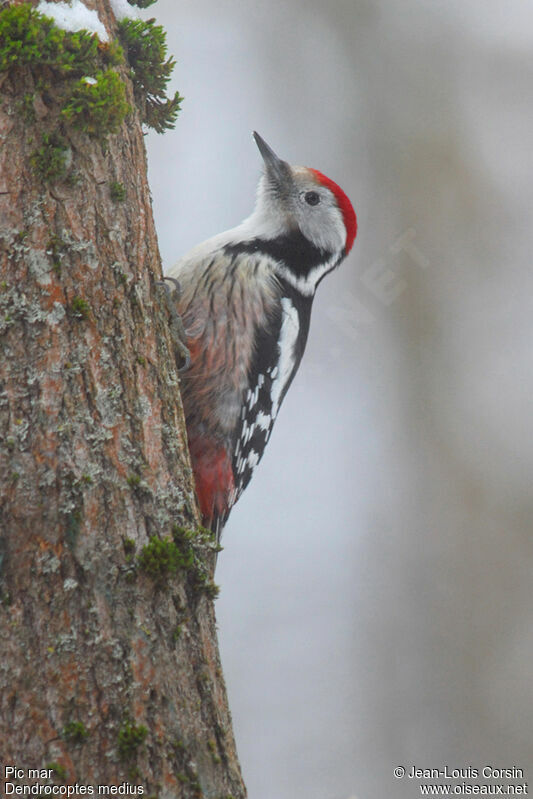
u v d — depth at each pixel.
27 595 4.75
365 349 15.18
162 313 5.73
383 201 15.63
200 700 4.97
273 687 13.44
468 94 16.12
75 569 4.82
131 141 5.74
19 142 5.24
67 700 4.66
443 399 14.82
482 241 15.46
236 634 13.82
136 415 5.25
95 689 4.70
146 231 5.71
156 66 6.16
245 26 16.58
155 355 5.50
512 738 12.96
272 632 13.80
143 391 5.33
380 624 13.83
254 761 12.94
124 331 5.34
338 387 15.09
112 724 4.68
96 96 5.29
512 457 14.47
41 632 4.72
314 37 16.45
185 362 7.31
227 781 4.95
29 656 4.69
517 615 13.69
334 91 16.20
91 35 5.44
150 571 4.94
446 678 13.43
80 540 4.86
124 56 5.96
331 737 13.00
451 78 16.12
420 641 13.69
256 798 12.62
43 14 5.26
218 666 5.21
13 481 4.86
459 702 13.30
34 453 4.91
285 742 12.95
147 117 6.35
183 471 5.42
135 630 4.85
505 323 15.09
